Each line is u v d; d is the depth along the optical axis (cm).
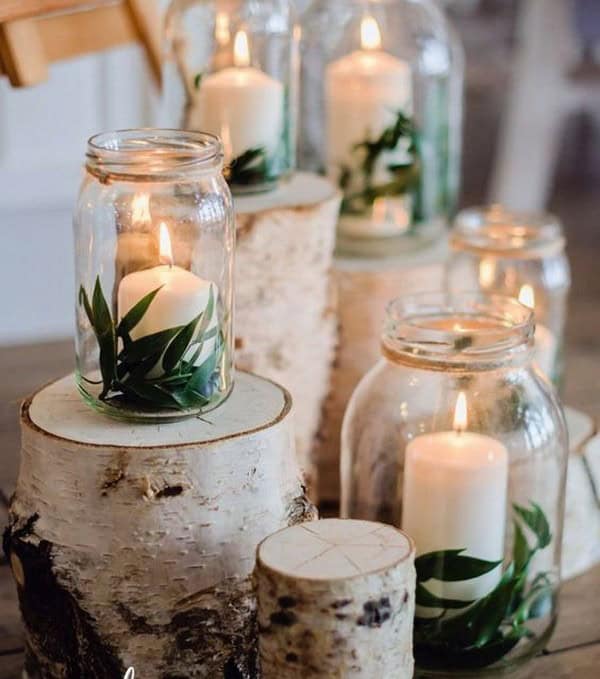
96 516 95
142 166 96
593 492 126
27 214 245
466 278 143
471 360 106
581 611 119
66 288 254
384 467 112
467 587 105
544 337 139
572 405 159
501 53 385
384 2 149
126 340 95
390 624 89
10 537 101
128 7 166
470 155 375
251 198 129
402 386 109
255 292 127
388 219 145
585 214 332
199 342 96
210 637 99
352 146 143
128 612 97
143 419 97
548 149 308
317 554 90
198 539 96
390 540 92
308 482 138
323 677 88
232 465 95
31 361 171
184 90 135
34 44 151
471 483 103
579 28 297
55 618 100
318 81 148
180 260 98
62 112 241
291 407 101
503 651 107
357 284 137
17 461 143
